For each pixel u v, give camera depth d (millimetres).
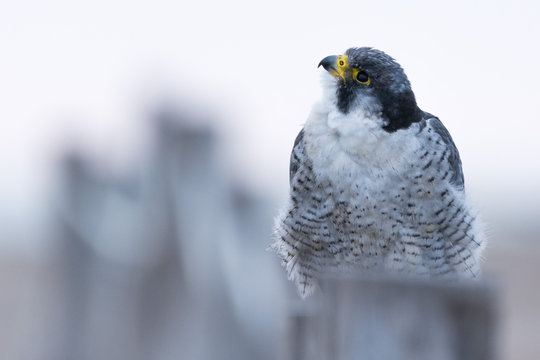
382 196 9906
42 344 13727
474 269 10273
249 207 11461
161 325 11547
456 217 10031
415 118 10078
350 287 6301
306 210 10289
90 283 12469
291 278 10781
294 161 10375
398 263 10164
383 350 6195
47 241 13438
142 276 11727
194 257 11102
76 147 12711
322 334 6535
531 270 34781
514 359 21625
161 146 11641
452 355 6078
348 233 10156
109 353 12258
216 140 11656
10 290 31531
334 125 9992
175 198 11422
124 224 11984
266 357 10641
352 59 10188
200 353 10961
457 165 10336
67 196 12672
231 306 10805
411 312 6152
